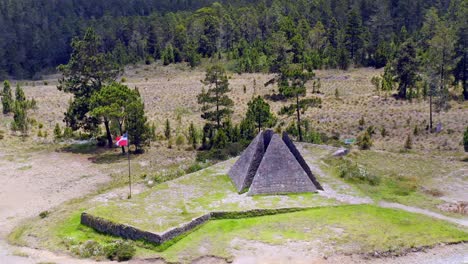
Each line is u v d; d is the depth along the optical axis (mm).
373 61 130250
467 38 91688
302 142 68562
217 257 38156
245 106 95125
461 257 38344
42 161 65188
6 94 90812
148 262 37844
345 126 81625
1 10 162500
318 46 138625
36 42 160500
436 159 62219
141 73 135375
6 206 50469
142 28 164750
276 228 42688
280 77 106375
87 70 70250
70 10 185250
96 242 40844
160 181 56375
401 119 83250
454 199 49500
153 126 74250
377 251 38656
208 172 56062
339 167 57094
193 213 44344
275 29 146500
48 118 86875
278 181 49656
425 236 40969
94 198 51625
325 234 41312
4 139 74062
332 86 109500
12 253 39906
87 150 70375
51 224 45312
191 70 136250
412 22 152125
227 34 155000
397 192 51312
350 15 133000
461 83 102812
